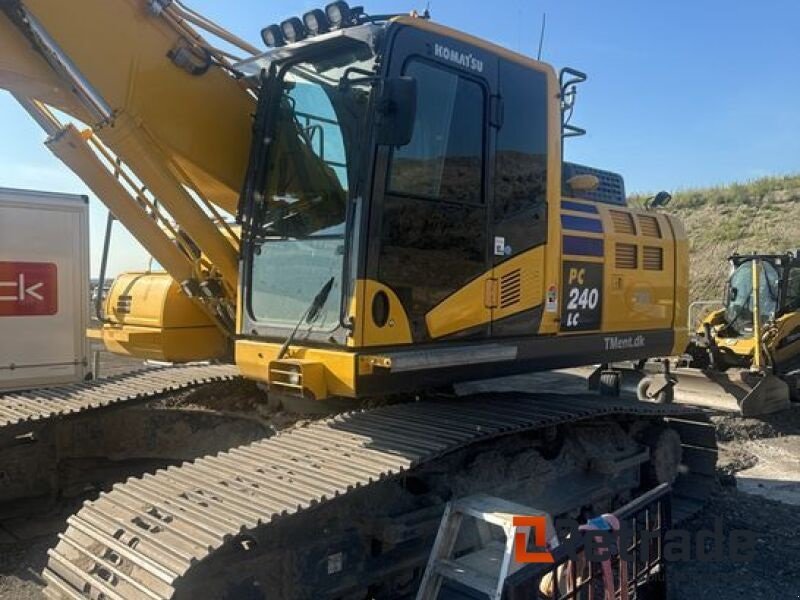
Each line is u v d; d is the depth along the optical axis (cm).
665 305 602
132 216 474
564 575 333
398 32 379
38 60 407
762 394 963
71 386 568
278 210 418
